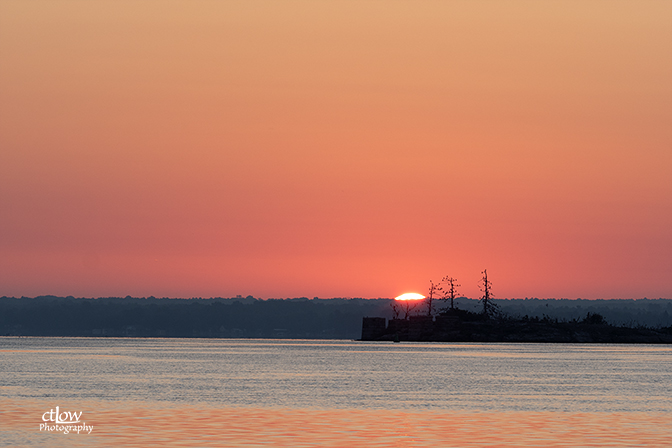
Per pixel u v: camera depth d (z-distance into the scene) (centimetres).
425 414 19475
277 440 15075
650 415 19362
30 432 15925
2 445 14425
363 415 19138
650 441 15162
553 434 16075
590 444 14838
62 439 15062
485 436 15750
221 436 15488
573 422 17975
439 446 14575
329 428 16762
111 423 17312
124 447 14212
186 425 17050
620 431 16500
